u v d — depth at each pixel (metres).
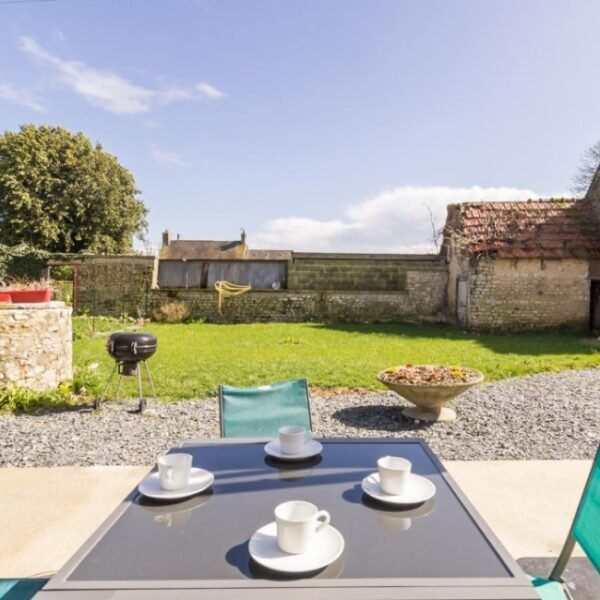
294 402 3.01
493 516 3.12
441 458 4.25
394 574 1.19
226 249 33.44
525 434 4.93
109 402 6.15
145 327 15.73
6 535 2.88
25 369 6.59
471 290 14.77
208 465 1.98
